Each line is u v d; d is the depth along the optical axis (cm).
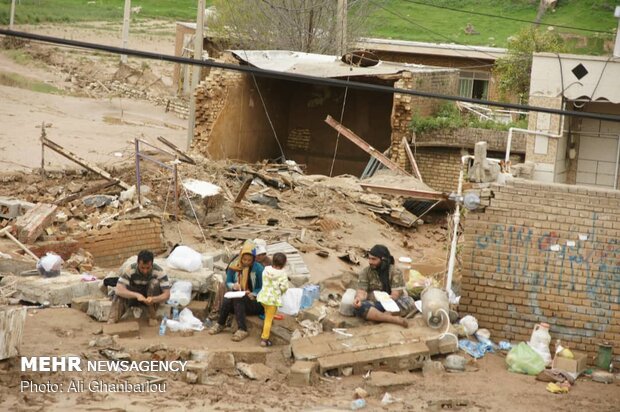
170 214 2383
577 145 2442
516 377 1466
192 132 3650
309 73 3462
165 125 4678
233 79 3512
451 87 3769
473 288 1639
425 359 1459
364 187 2388
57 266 1723
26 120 4097
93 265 1989
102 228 2108
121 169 2691
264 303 1459
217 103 3481
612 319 1582
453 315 1600
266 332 1470
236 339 1482
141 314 1537
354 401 1248
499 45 6756
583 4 7362
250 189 2848
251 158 3747
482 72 5062
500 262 1625
